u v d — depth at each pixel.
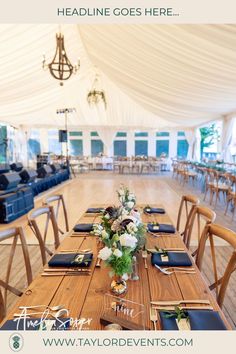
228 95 5.60
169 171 13.70
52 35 4.53
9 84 5.92
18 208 4.83
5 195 4.52
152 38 3.60
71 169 12.17
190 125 12.78
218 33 2.81
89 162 13.88
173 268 1.43
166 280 1.31
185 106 7.31
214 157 12.41
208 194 7.17
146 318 1.03
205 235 1.73
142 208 2.63
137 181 9.67
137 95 7.48
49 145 14.84
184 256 1.55
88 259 1.50
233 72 3.95
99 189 7.89
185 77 4.70
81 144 14.99
